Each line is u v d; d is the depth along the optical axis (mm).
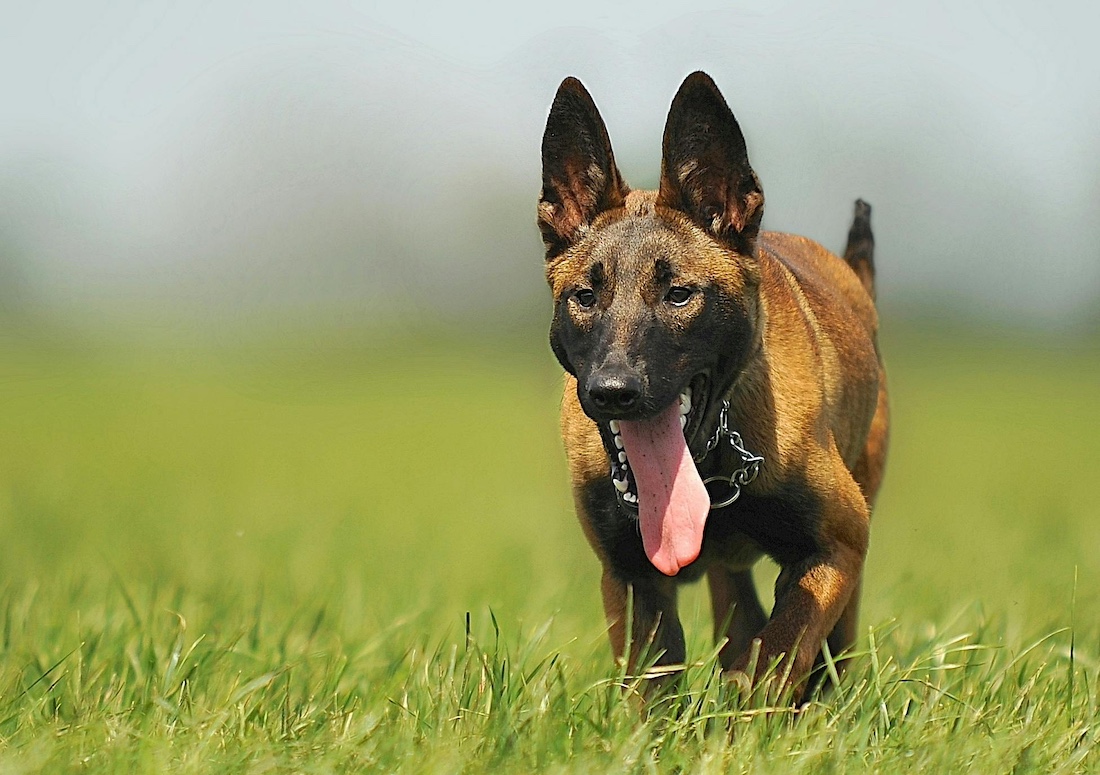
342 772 7297
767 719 8195
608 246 8930
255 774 7121
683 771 7434
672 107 8930
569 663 10031
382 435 41531
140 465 33188
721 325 8891
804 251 11352
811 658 8867
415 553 18484
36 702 8344
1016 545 18031
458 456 35281
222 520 22656
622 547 9336
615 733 7871
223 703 8266
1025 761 7496
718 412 9086
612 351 8594
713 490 9211
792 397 9250
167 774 7098
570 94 9188
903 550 17641
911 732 7898
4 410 49812
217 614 11078
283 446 38531
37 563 17188
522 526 21453
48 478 30047
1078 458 33594
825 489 9211
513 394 56469
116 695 8547
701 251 8914
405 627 11086
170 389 60219
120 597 12883
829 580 9156
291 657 9664
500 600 13188
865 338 10961
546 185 9312
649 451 8805
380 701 8328
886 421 11688
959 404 49594
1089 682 8828
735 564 9883
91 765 7273
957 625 11555
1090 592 13438
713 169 9000
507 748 7535
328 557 17734
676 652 9273
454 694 8422
